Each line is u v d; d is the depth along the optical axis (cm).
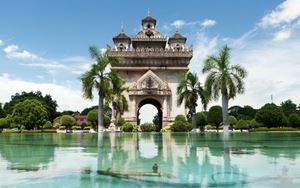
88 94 4225
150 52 7475
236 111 12694
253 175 973
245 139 2944
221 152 1655
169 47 8200
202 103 5244
